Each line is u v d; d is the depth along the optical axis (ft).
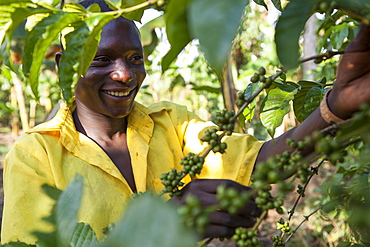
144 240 1.45
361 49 2.64
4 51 2.90
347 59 2.72
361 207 4.28
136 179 4.52
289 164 2.43
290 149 3.77
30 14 2.56
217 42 1.72
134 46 4.35
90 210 4.10
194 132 5.11
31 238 3.76
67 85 2.68
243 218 2.93
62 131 4.42
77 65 2.66
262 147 4.50
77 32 2.58
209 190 2.95
